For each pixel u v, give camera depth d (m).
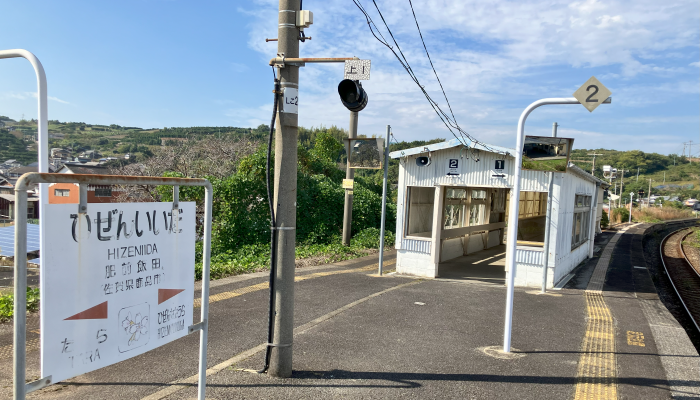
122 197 18.64
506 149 9.63
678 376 4.88
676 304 11.12
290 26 4.13
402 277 10.56
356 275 10.48
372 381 4.36
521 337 6.04
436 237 10.68
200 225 15.04
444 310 7.31
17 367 2.17
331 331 5.93
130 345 2.81
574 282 10.55
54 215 2.34
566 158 9.04
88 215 2.52
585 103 5.04
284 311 4.29
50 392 3.85
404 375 4.54
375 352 5.20
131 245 2.79
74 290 2.46
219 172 19.98
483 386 4.38
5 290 8.59
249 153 21.77
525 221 15.52
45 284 2.31
